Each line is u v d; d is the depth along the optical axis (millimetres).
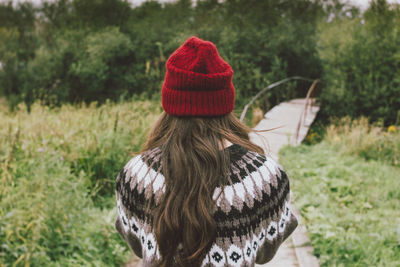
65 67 15742
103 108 6316
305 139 8680
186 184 905
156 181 945
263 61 14633
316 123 11195
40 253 2721
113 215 3539
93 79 15430
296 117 10047
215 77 898
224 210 901
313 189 4527
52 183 3381
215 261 913
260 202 936
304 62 14625
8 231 2682
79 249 3031
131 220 1014
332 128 8133
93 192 4141
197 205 884
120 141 4832
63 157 4367
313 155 6281
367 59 10242
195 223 877
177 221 889
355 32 10617
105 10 16578
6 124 5574
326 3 13719
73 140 4727
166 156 954
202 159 918
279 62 13984
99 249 3068
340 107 11305
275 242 1011
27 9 16250
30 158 4043
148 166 980
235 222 905
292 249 3104
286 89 14219
